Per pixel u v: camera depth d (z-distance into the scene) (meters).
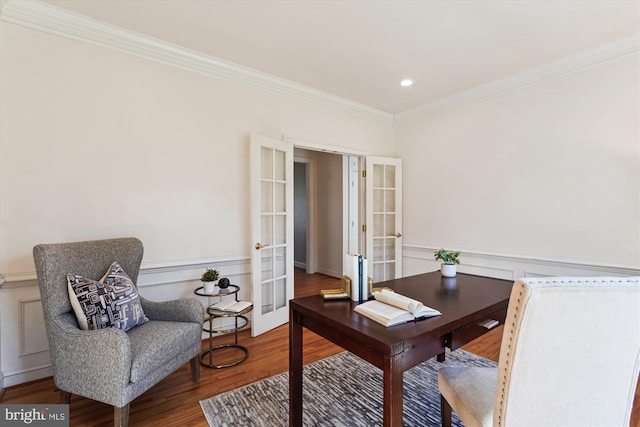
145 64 2.50
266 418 1.74
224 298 2.96
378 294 1.50
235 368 2.32
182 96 2.68
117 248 2.10
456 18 2.17
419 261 4.05
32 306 2.11
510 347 0.91
